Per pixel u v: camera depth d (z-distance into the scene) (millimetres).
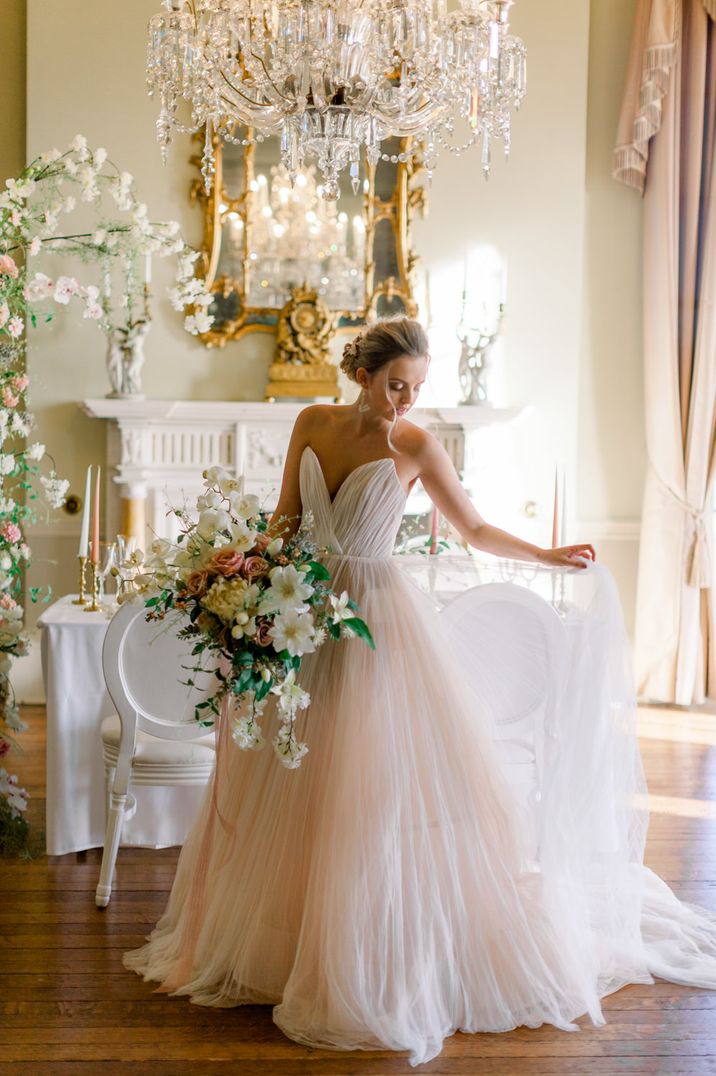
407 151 3418
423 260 5574
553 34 5551
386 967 2412
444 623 2797
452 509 2803
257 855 2582
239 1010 2521
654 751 4770
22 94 5516
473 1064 2316
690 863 3482
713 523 5715
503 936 2525
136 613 2941
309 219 5461
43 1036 2387
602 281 5793
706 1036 2453
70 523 5520
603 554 5871
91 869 3379
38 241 3711
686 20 5422
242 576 2484
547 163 5590
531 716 2795
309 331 5387
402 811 2480
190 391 5555
